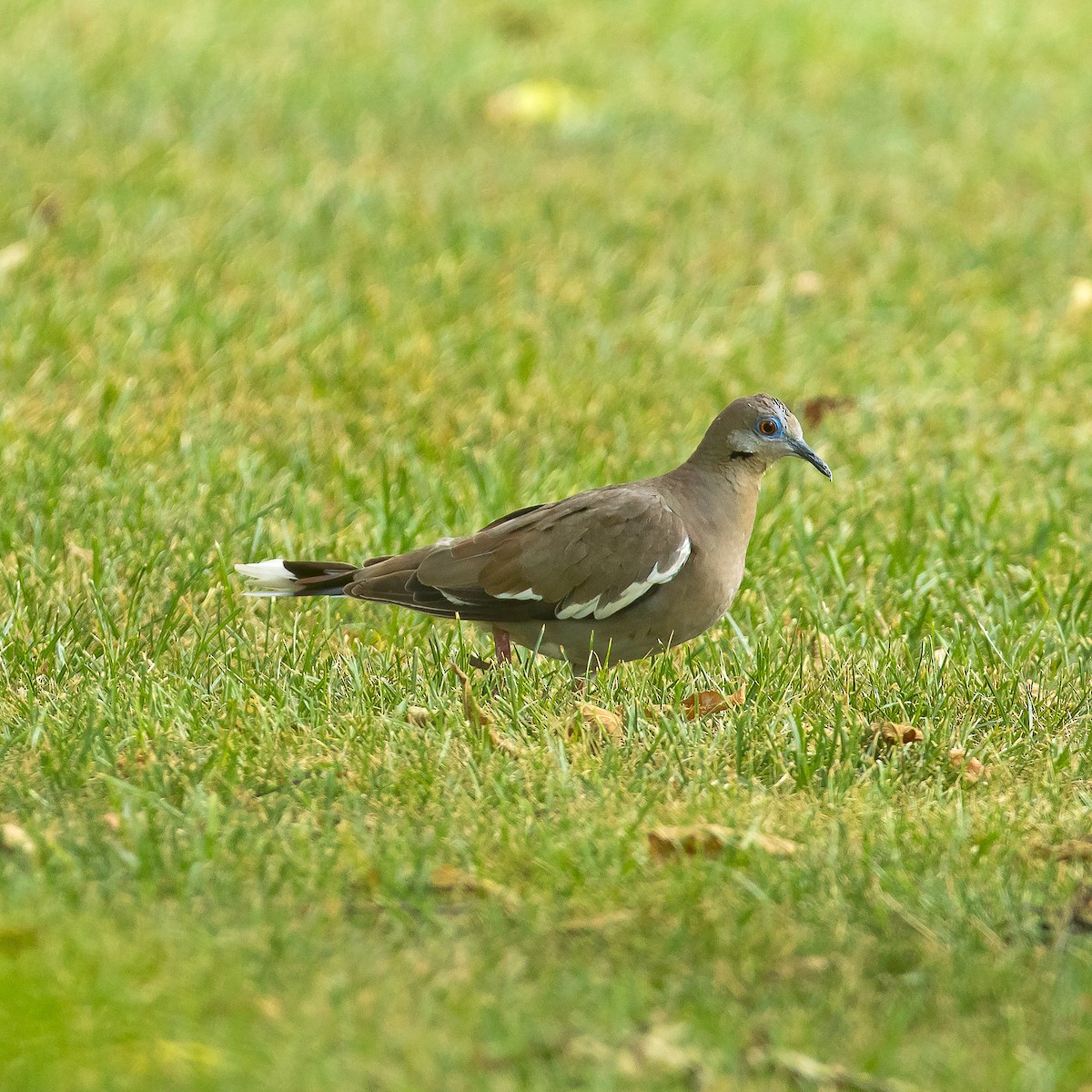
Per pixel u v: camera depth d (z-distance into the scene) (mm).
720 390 14617
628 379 14961
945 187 21594
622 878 7410
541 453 13312
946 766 8836
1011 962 6789
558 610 9375
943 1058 6129
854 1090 5969
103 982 6211
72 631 10133
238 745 8555
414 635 10531
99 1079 5742
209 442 13133
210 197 19406
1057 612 10789
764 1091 5918
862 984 6652
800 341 16266
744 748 8812
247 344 15125
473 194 20516
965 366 15789
